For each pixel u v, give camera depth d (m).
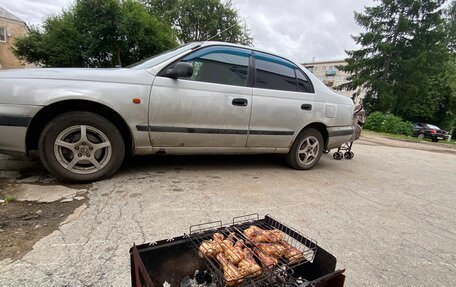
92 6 15.26
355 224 2.21
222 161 3.88
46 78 2.27
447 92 24.33
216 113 2.88
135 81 2.51
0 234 1.62
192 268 1.29
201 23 24.81
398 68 23.55
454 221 2.50
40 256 1.45
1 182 2.40
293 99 3.38
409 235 2.13
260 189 2.82
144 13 17.53
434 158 6.80
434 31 22.36
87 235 1.69
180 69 2.54
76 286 1.27
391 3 23.11
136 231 1.78
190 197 2.42
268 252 1.23
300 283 1.17
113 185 2.53
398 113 24.41
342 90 27.22
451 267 1.74
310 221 2.18
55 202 2.10
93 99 2.33
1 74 2.23
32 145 2.46
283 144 3.48
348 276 1.54
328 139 3.86
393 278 1.57
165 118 2.65
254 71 3.14
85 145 2.46
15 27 24.81
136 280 1.12
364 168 4.45
